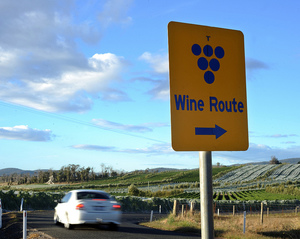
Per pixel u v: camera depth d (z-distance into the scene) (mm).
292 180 135500
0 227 14750
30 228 14047
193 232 16578
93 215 13727
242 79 3965
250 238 14945
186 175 164000
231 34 3986
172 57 3723
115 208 14266
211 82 3826
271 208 55094
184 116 3689
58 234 12500
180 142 3645
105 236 12430
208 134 3742
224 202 56312
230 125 3844
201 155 3688
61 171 193375
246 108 3943
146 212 37844
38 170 198750
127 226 17062
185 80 3738
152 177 168250
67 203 14547
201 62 3812
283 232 18172
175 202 21828
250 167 189375
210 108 3787
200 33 3855
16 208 29062
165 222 20297
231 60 3949
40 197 31938
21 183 190125
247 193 94625
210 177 3568
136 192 76938
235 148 3828
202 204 3523
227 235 15641
